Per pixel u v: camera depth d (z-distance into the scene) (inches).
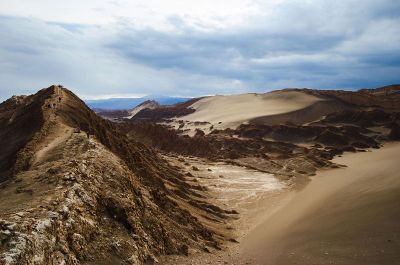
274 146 4630.9
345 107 6909.5
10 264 733.9
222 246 1457.9
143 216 1251.8
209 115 7731.3
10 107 2305.6
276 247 1427.2
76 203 1024.9
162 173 2394.2
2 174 1336.1
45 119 1718.8
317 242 1417.3
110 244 1021.8
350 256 1226.0
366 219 1603.1
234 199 2324.1
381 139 4936.0
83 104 2151.8
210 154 4357.8
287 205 2176.4
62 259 856.9
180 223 1485.0
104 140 1910.7
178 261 1169.4
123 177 1321.4
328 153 4156.0
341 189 2401.6
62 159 1312.7
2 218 847.1
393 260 1140.5
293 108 6870.1
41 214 906.7
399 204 1720.0
